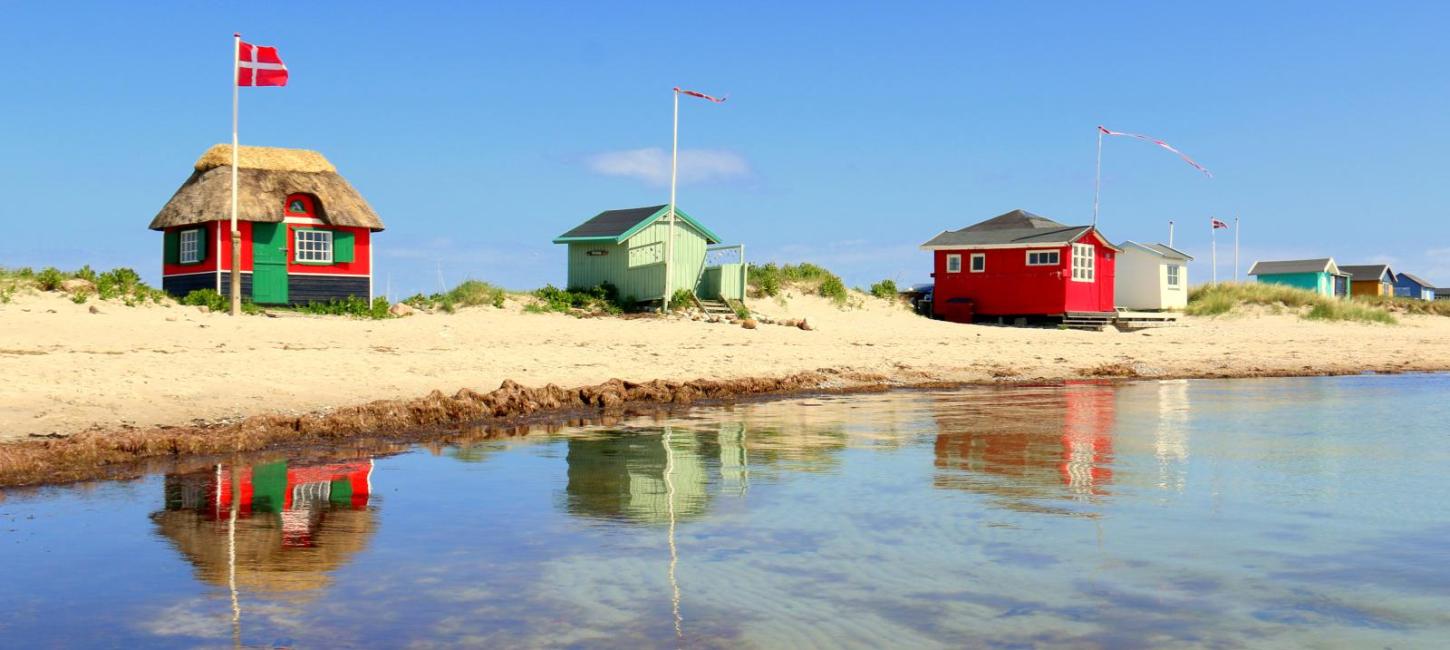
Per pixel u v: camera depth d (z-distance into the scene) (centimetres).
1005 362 2428
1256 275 6725
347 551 685
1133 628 545
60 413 1167
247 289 2677
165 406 1257
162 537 720
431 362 1823
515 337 2303
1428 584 627
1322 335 3438
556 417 1503
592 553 686
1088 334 3322
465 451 1145
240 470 1005
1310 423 1418
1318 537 744
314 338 2005
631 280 3338
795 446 1188
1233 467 1040
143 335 1833
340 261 2823
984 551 699
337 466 1034
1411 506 852
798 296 3800
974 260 3953
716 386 1828
